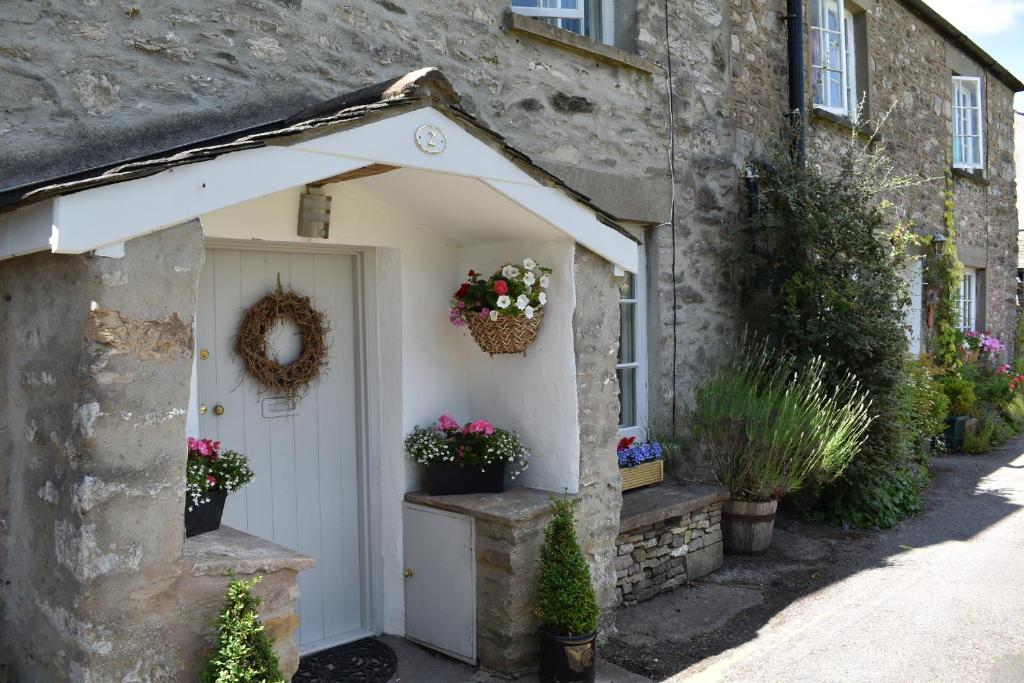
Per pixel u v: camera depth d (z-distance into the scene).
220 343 3.77
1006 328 13.16
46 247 2.43
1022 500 7.16
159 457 2.62
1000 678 3.80
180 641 2.66
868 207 7.14
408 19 4.25
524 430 4.25
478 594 3.88
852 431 5.99
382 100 3.13
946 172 10.79
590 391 4.10
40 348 2.73
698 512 5.30
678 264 6.08
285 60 3.75
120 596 2.54
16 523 2.89
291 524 4.04
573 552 3.72
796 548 5.86
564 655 3.65
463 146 3.31
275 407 3.98
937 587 5.00
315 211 3.70
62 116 3.09
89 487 2.48
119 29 3.25
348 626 4.29
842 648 4.15
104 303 2.49
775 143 6.81
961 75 11.27
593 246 3.96
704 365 6.31
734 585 5.13
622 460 5.36
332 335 4.19
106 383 2.51
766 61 6.99
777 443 5.52
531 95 4.89
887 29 9.17
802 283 6.38
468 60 4.54
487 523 3.81
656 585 4.97
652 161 5.79
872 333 6.29
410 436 4.20
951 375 10.15
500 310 3.92
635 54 5.65
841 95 8.29
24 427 2.83
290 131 2.78
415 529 4.14
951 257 10.62
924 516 6.68
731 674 3.87
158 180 2.53
